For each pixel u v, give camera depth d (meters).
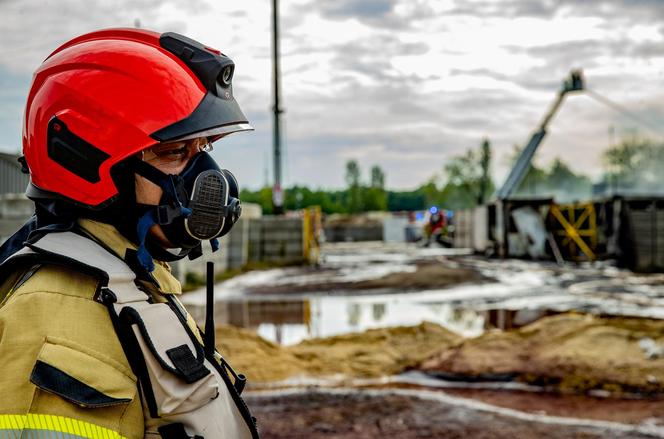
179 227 1.28
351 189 94.44
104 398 1.05
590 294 14.54
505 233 26.06
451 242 37.09
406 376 7.45
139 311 1.16
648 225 20.42
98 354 1.09
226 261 20.77
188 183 1.29
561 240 25.25
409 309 12.83
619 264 22.02
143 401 1.13
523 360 7.36
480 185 61.22
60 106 1.23
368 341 9.08
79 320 1.10
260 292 15.61
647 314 11.52
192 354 1.20
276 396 6.31
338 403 6.03
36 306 1.09
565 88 29.41
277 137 26.23
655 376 6.68
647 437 5.03
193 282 16.61
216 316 12.11
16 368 1.04
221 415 1.23
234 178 1.41
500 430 5.20
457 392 6.69
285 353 8.23
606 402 6.20
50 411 1.02
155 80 1.23
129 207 1.25
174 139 1.23
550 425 5.32
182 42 1.32
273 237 22.92
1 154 15.67
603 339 7.57
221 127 1.29
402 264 23.17
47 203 1.28
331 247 39.53
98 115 1.21
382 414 5.67
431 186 69.94
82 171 1.21
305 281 17.69
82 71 1.24
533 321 11.28
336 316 12.09
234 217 1.36
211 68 1.30
